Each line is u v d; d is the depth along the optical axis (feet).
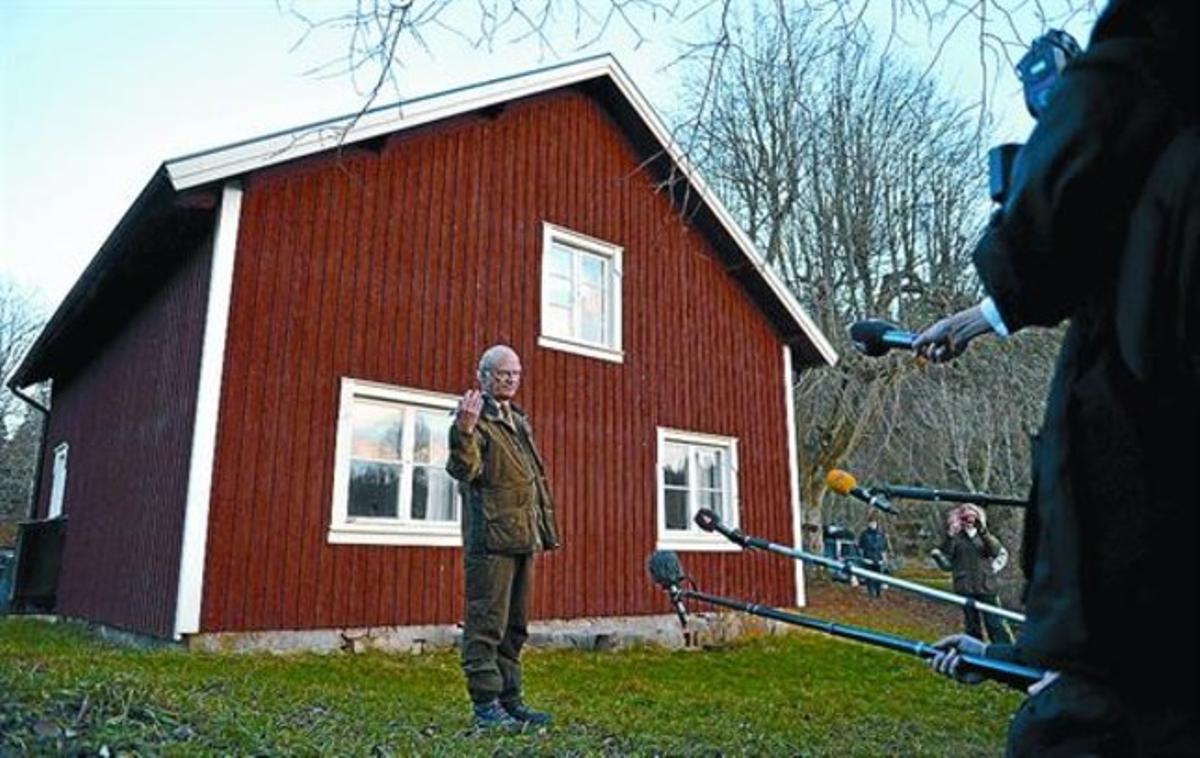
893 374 51.34
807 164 34.58
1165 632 2.60
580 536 28.86
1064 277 2.87
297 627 22.31
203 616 21.01
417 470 25.48
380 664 20.98
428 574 24.79
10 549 49.85
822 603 49.62
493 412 12.72
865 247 50.67
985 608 10.07
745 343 36.14
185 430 22.88
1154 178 2.62
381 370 25.02
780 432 36.58
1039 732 2.97
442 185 27.55
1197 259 2.49
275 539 22.33
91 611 29.12
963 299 50.08
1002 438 49.70
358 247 25.21
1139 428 2.65
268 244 23.45
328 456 23.56
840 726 15.87
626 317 32.04
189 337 23.90
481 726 11.82
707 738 13.06
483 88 28.07
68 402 40.81
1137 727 2.67
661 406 32.37
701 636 31.12
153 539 23.90
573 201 31.22
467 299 27.43
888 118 37.93
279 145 22.93
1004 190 3.41
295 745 8.99
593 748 11.10
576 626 28.09
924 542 64.34
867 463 55.62
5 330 102.53
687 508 32.86
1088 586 2.72
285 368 23.21
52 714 8.33
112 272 27.61
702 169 14.73
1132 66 2.72
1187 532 2.56
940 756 13.83
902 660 27.25
